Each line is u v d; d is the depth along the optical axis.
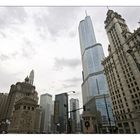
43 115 160.62
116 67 78.31
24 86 102.62
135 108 61.09
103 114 141.62
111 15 94.44
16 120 57.59
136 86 62.56
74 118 101.25
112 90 79.75
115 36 84.94
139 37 66.56
